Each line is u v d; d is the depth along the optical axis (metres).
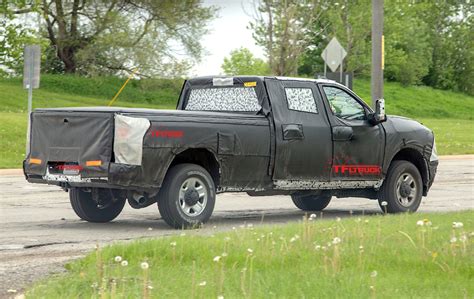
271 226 13.09
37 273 9.75
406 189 16.52
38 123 14.09
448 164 31.59
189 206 13.81
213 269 9.09
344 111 15.81
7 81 72.31
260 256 9.54
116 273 8.98
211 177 14.03
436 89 112.50
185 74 72.94
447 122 60.53
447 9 115.94
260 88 14.95
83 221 15.03
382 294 7.70
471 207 17.89
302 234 11.17
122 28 72.88
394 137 16.31
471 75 114.00
